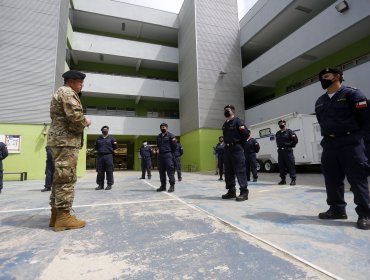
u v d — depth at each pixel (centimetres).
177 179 948
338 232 231
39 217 310
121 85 1942
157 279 146
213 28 1908
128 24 2109
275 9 1566
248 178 767
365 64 1016
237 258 175
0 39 1163
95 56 2000
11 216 316
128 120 1908
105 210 341
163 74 2325
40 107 1181
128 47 2009
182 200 420
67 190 251
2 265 166
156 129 1973
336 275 148
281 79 1836
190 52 1920
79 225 253
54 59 1241
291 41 1449
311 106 1291
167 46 2220
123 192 552
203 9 1911
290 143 634
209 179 936
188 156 1888
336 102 264
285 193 479
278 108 1519
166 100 2214
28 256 182
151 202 403
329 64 1465
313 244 200
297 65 1599
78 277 149
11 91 1148
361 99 248
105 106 2106
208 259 173
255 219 281
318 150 1007
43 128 1172
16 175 1114
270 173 1184
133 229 247
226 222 268
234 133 423
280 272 153
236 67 1911
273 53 1597
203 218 288
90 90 1852
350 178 254
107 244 205
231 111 430
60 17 1314
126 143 2330
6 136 1116
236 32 1970
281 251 186
